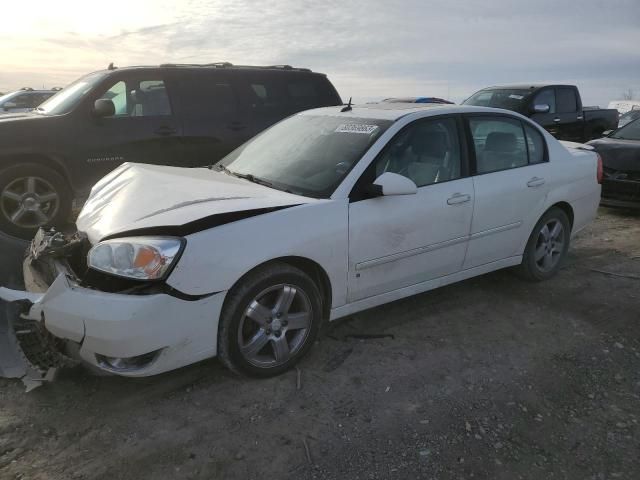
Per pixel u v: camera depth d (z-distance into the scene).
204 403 2.97
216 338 2.97
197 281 2.79
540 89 11.86
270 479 2.44
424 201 3.72
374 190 3.39
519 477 2.50
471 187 4.03
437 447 2.67
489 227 4.19
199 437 2.70
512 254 4.53
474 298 4.50
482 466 2.56
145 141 6.48
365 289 3.56
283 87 7.55
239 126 7.11
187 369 3.29
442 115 4.04
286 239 3.07
